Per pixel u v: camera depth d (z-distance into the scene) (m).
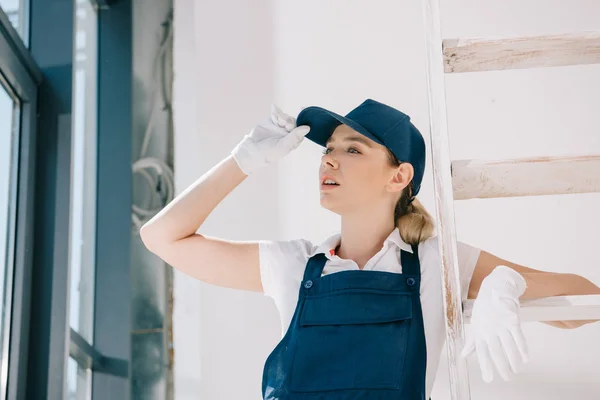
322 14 3.72
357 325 2.32
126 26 4.18
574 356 3.12
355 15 3.68
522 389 3.11
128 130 4.03
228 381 3.41
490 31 3.53
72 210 3.35
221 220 3.54
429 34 2.17
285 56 3.71
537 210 3.29
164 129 4.04
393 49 3.60
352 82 3.59
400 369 2.27
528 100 3.41
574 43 2.10
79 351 3.53
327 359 2.29
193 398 3.66
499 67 2.22
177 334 3.76
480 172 2.10
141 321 3.81
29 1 3.57
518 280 2.09
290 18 3.76
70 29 3.54
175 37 4.16
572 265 3.22
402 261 2.46
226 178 2.68
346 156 2.57
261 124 2.68
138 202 3.96
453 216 2.07
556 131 3.36
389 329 2.31
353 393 2.25
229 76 3.77
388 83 3.56
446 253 2.06
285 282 2.53
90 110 4.05
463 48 2.15
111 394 3.71
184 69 4.11
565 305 2.06
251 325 3.47
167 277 3.86
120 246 3.89
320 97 3.61
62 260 3.24
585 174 2.09
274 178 3.56
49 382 3.11
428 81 2.15
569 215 3.27
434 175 2.10
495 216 3.30
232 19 3.85
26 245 3.21
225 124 3.72
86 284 3.84
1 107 3.21
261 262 2.60
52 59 3.49
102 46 4.16
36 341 3.16
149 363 3.75
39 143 3.38
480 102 3.42
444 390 3.16
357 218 2.54
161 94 4.09
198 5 3.90
